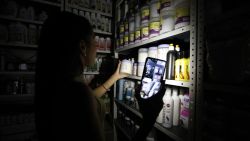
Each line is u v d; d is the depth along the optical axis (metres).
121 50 1.84
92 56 0.67
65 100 0.50
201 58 0.74
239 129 0.58
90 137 0.48
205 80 0.75
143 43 1.29
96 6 2.30
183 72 0.91
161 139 1.29
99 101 0.72
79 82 0.55
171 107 1.06
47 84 0.54
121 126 1.86
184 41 1.24
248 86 0.55
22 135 1.82
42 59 0.56
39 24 2.01
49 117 0.51
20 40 1.84
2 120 1.74
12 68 1.88
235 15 0.57
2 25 1.77
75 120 0.48
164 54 1.10
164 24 1.04
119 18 2.14
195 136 0.78
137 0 1.57
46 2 1.96
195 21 0.78
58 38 0.55
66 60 0.55
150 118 0.78
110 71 2.23
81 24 0.59
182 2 0.90
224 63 0.61
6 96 1.78
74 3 2.15
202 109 0.73
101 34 2.47
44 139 0.53
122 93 1.91
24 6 1.99
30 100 2.04
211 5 0.69
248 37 0.54
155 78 0.97
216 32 0.65
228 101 0.64
